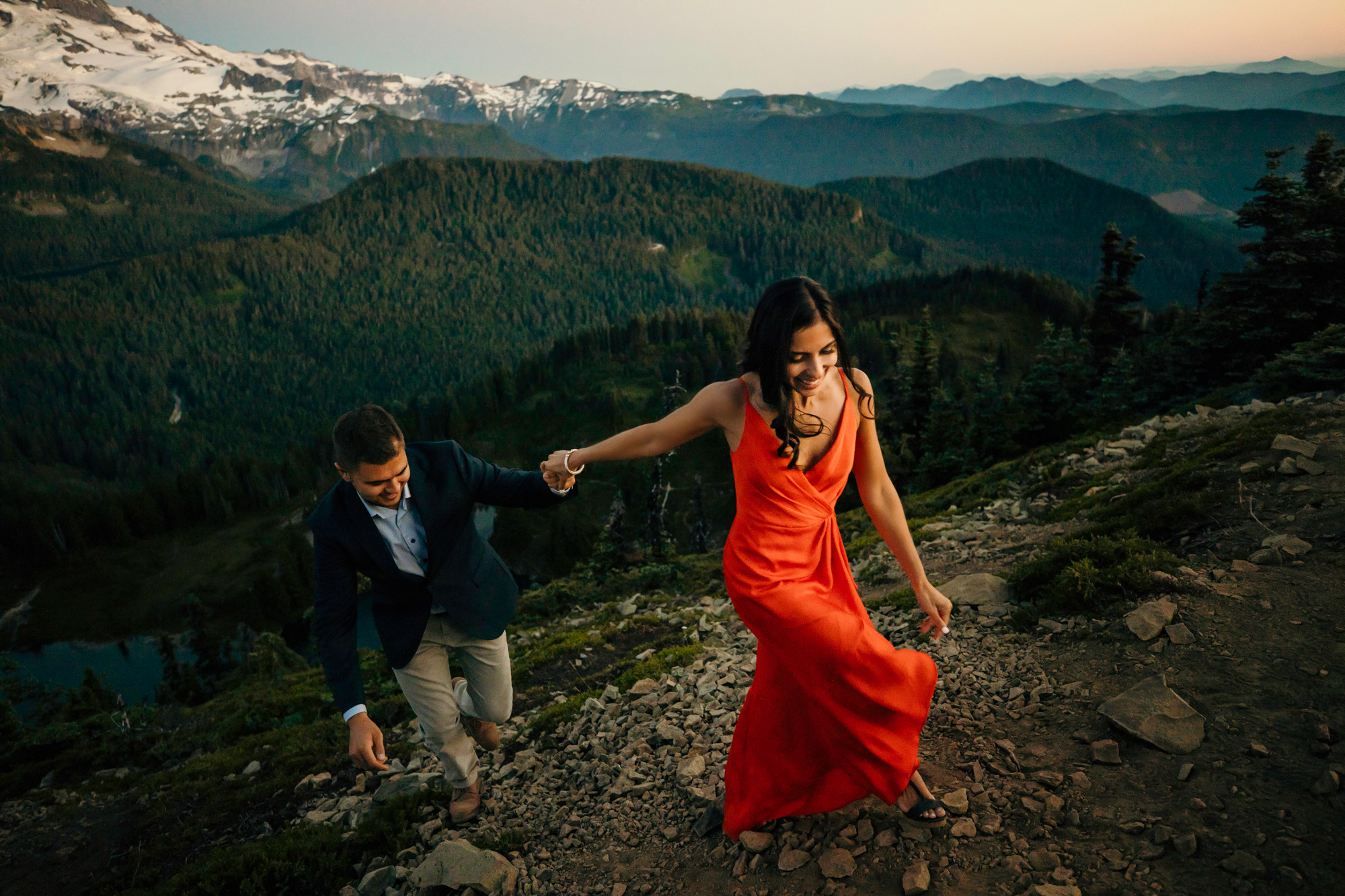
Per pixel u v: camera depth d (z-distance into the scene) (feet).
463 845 11.53
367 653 33.42
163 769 26.02
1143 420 60.59
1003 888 8.05
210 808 19.22
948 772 10.27
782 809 9.79
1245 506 17.03
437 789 14.76
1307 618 11.62
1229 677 10.63
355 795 16.79
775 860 9.57
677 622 27.20
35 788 26.30
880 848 9.11
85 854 18.98
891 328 559.79
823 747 9.43
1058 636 13.64
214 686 143.95
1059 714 11.05
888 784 8.91
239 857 14.02
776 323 7.86
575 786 13.98
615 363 609.01
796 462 8.72
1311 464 17.94
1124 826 8.41
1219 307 83.05
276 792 18.88
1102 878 7.80
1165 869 7.70
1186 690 10.58
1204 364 84.43
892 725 8.92
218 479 456.86
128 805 21.25
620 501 46.75
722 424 9.05
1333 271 74.90
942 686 12.93
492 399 561.02
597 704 18.01
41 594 379.76
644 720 16.28
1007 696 11.98
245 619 340.80
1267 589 12.82
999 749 10.52
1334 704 9.45
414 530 10.66
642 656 23.11
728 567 9.23
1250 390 54.80
